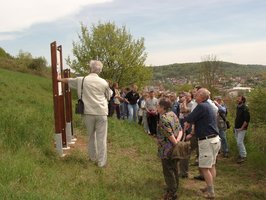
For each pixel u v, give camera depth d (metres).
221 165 11.20
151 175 8.70
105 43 34.19
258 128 16.50
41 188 6.09
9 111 10.68
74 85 8.66
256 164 11.06
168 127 6.92
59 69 9.18
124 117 19.38
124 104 19.27
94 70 8.62
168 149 6.98
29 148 8.07
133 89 19.02
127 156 10.73
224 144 12.33
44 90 26.66
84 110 8.40
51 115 12.76
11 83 20.89
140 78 35.47
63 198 5.81
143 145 12.73
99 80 8.45
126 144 12.27
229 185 8.93
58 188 6.30
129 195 6.94
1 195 5.24
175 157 6.92
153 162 10.54
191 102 12.03
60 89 9.34
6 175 6.10
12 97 15.51
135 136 14.13
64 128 9.67
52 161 7.88
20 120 9.62
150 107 16.89
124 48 34.66
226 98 20.44
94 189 6.70
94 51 34.16
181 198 7.58
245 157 11.52
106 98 8.62
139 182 7.97
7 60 48.91
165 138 7.04
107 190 6.99
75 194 6.28
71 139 10.71
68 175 7.27
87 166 8.22
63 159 8.45
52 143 9.55
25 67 47.53
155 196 7.31
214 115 7.63
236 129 11.77
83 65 34.12
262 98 18.75
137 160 10.45
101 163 8.48
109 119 16.06
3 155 7.07
